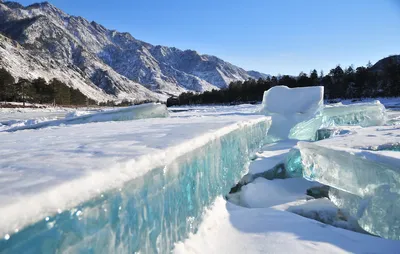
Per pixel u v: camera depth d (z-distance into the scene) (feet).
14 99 222.89
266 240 11.77
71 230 5.43
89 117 35.63
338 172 14.85
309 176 17.25
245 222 13.66
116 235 6.65
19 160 7.79
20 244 4.50
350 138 20.40
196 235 11.21
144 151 8.87
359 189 13.78
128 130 16.80
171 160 9.37
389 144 17.54
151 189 8.20
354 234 12.42
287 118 41.98
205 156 13.14
